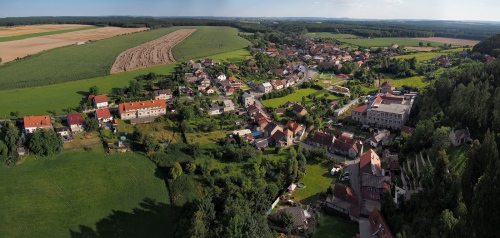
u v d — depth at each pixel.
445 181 97.25
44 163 139.50
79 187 127.88
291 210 112.44
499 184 74.81
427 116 171.38
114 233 109.06
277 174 135.00
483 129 129.12
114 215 116.12
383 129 182.50
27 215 112.94
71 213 115.62
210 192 120.38
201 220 95.56
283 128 181.38
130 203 122.12
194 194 126.75
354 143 155.25
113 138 162.75
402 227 91.31
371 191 118.75
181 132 174.50
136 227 112.00
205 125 176.62
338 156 154.88
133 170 139.75
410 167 130.25
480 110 135.75
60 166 138.38
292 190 128.75
